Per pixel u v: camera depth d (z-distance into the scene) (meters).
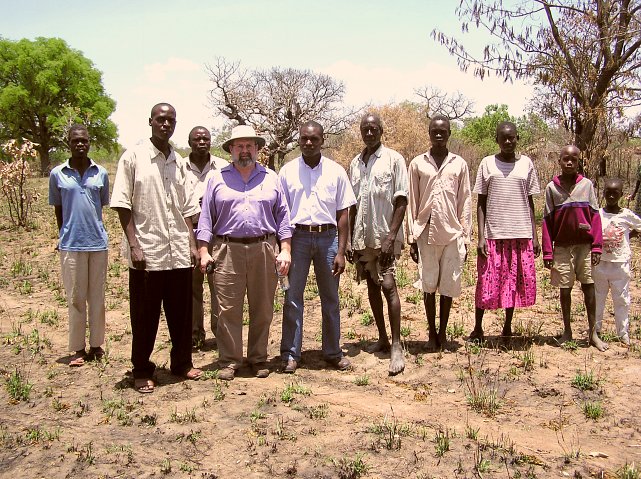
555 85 14.25
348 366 5.64
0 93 50.69
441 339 6.08
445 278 5.87
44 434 4.23
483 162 6.06
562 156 5.98
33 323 7.19
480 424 4.43
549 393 4.94
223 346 5.41
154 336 5.13
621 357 5.76
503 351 5.94
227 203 5.19
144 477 3.71
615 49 13.89
